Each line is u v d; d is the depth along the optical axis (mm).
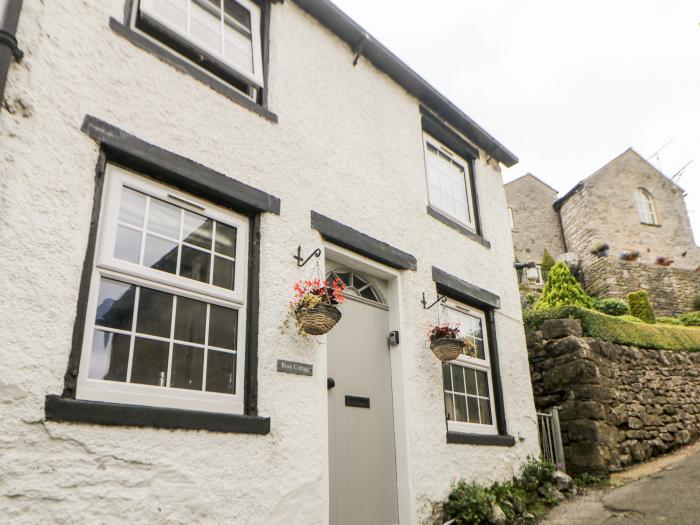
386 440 5188
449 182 7547
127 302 3555
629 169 22250
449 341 5480
